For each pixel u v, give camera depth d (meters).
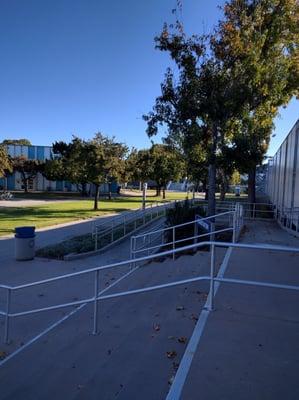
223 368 3.64
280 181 25.22
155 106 15.46
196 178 26.70
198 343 4.16
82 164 31.72
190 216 13.34
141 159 46.56
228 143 16.59
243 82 14.33
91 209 32.41
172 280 7.91
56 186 70.62
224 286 6.34
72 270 11.51
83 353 4.91
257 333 4.44
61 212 29.23
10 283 10.04
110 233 17.28
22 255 12.66
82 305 7.37
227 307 5.30
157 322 5.62
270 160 43.22
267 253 9.01
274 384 3.39
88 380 3.99
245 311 5.15
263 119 17.42
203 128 15.53
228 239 12.34
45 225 21.16
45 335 5.79
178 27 14.96
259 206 29.86
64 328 5.99
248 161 16.47
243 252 9.13
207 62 14.71
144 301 6.86
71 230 19.78
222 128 15.29
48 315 7.56
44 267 11.84
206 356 3.87
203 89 14.52
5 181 69.44
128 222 21.38
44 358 4.93
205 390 3.29
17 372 4.61
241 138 16.22
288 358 3.86
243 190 71.12
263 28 15.09
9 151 71.12
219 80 14.30
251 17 14.73
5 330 6.56
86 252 13.65
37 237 17.53
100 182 32.09
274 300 5.62
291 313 5.10
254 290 6.10
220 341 4.21
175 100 15.13
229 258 8.48
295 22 15.11
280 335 4.40
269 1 14.80
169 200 48.78
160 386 3.69
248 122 16.20
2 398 4.03
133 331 5.25
